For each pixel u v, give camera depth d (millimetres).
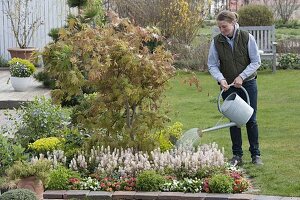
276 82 15961
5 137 8398
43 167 6930
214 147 8180
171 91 14938
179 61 18625
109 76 7887
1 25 20328
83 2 13992
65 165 7891
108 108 8086
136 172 7445
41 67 18031
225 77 8266
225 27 8062
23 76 14797
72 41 8070
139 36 7973
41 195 6891
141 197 6996
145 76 7941
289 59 18703
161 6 20703
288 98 13508
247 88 8164
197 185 7086
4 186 7027
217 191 7004
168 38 20266
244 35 8133
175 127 8898
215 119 11234
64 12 20172
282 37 24969
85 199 7031
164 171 7465
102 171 7504
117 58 7773
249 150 8312
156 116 8062
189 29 20594
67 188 7258
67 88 8172
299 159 8258
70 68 8070
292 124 10633
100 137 8070
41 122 8969
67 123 9156
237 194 6941
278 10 36000
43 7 20281
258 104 12820
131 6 21266
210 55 8289
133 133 8023
